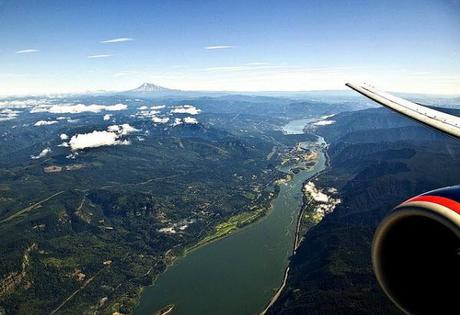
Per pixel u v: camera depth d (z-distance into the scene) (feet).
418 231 31.07
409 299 31.65
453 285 31.12
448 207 26.66
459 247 30.63
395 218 29.63
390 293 32.09
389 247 31.68
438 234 31.04
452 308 30.66
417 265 31.91
